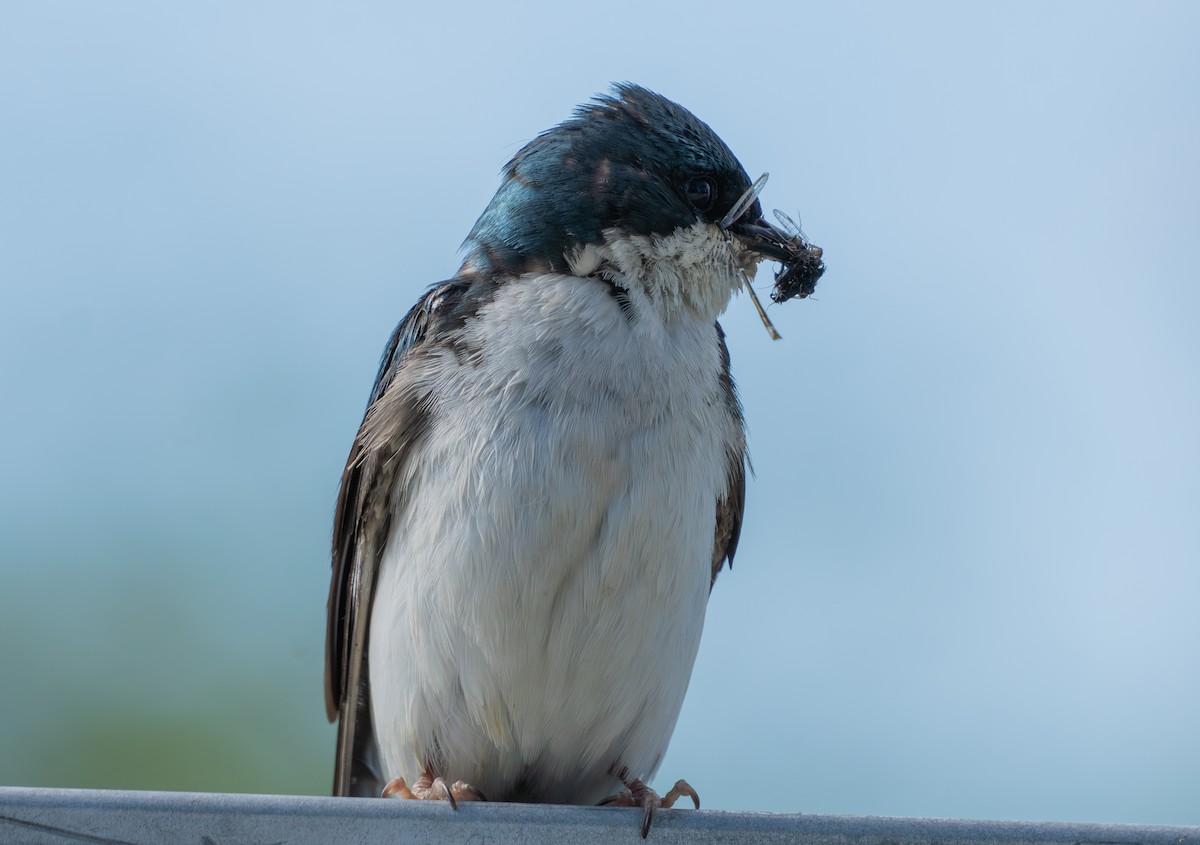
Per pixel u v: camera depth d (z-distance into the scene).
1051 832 6.46
